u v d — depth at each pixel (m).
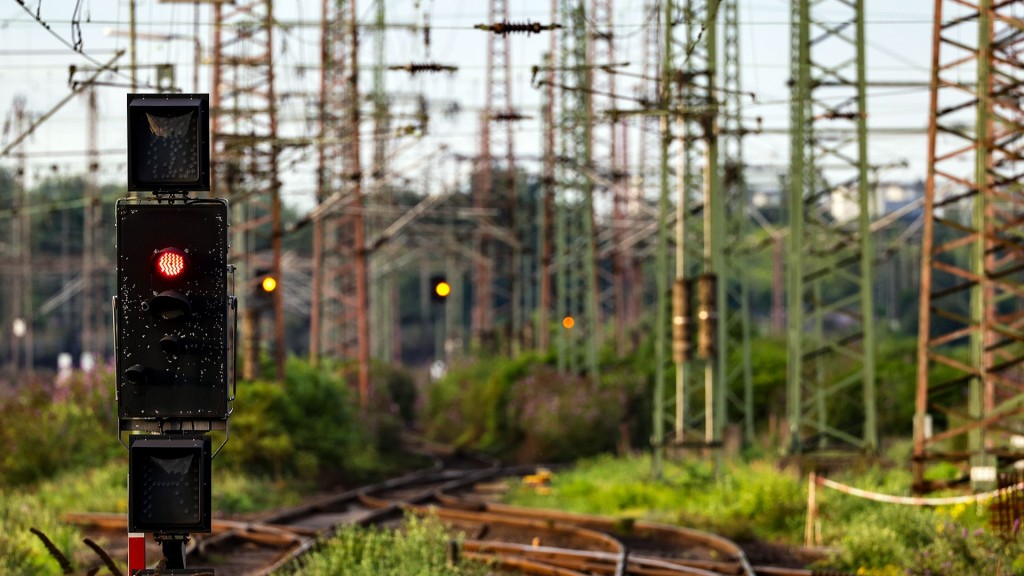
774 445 135.12
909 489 89.19
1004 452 83.81
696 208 108.50
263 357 139.50
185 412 35.25
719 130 102.62
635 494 100.31
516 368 196.00
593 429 168.88
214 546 75.38
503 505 100.25
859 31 103.38
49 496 96.75
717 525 83.25
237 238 139.12
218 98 127.31
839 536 76.75
